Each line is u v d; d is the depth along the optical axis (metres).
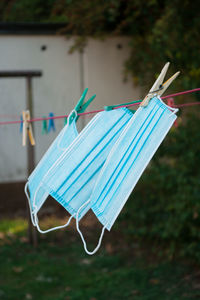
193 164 4.03
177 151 4.11
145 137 1.16
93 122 1.29
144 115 1.18
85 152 1.27
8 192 6.21
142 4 5.19
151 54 5.21
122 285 3.69
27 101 4.62
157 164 4.26
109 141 1.28
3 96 6.13
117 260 4.20
